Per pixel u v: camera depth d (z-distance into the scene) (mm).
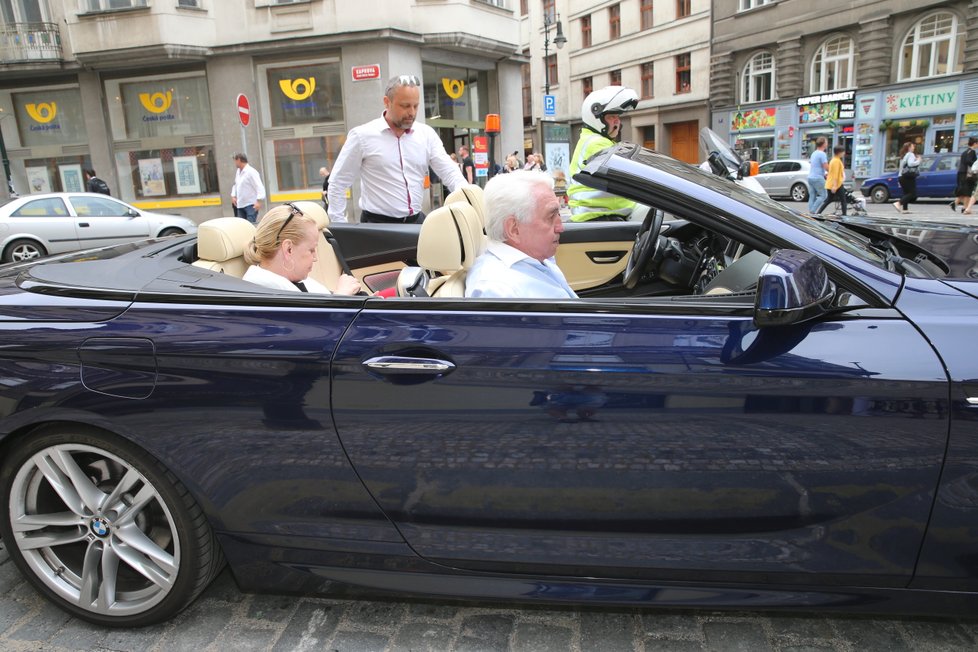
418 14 16109
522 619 2016
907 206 17031
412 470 1690
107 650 1925
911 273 1732
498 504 1680
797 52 25938
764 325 1506
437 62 17453
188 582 1896
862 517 1564
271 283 2176
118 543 1931
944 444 1497
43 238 10867
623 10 34344
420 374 1646
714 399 1557
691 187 1787
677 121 32750
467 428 1642
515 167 17266
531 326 1646
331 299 1771
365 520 1762
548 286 2062
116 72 17219
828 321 1577
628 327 1621
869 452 1522
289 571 1869
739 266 2223
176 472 1782
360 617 2043
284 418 1713
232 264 2359
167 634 1982
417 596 1833
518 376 1613
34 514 1984
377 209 4340
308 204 2969
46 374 1799
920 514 1542
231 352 1723
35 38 16766
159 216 12109
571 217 4180
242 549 1854
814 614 1991
